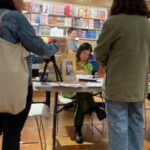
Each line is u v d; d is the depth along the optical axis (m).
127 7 1.94
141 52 1.95
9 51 1.67
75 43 6.21
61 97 3.37
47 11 6.68
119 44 1.92
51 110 4.31
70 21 6.88
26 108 1.84
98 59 2.06
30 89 1.86
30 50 1.77
